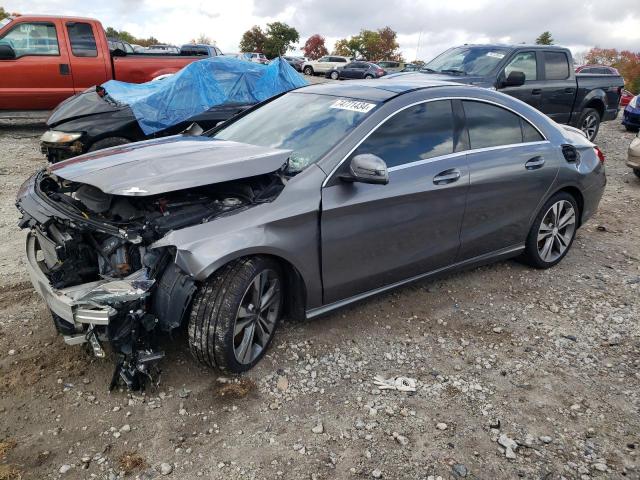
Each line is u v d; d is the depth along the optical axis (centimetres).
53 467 246
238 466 251
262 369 321
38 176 358
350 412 289
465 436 275
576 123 1005
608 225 627
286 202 310
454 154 388
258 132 394
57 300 273
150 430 271
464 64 898
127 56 1087
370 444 267
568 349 358
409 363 335
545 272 481
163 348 333
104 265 297
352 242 338
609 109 1050
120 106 746
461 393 309
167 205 305
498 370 332
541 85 911
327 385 310
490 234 423
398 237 361
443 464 256
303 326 368
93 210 311
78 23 1024
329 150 336
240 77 838
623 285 459
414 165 363
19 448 256
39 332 350
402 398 302
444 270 408
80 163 337
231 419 280
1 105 1003
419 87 391
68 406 284
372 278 359
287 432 273
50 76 1012
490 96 424
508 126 431
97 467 248
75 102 764
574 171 467
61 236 298
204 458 255
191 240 277
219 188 325
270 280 320
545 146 450
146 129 746
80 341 284
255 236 293
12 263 459
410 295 423
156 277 278
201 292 291
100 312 261
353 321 380
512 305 417
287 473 248
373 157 314
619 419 291
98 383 302
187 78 784
